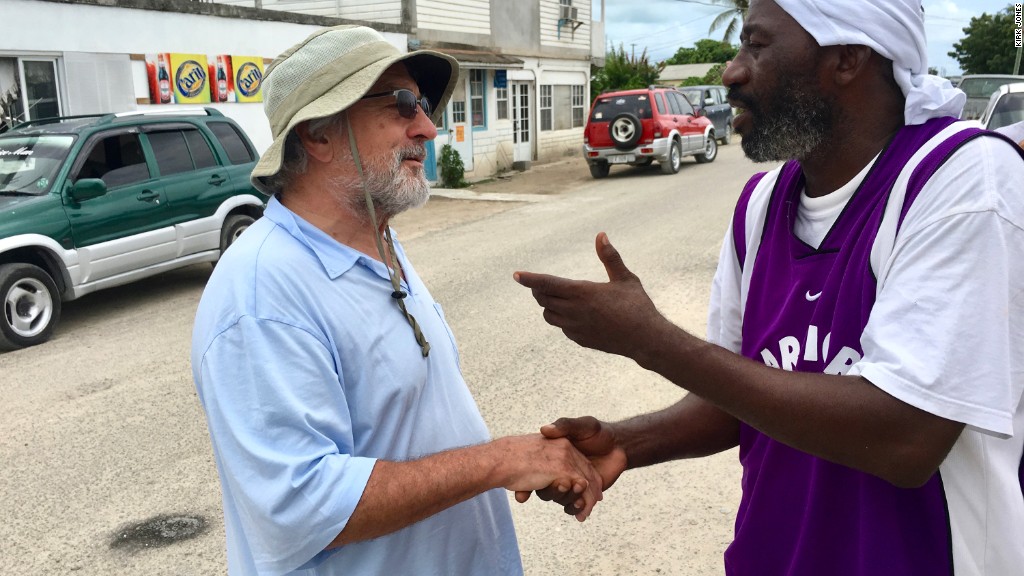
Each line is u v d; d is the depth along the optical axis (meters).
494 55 17.97
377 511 1.32
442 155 16.33
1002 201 1.16
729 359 1.27
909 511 1.29
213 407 1.36
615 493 3.49
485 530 1.66
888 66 1.34
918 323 1.17
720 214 11.26
